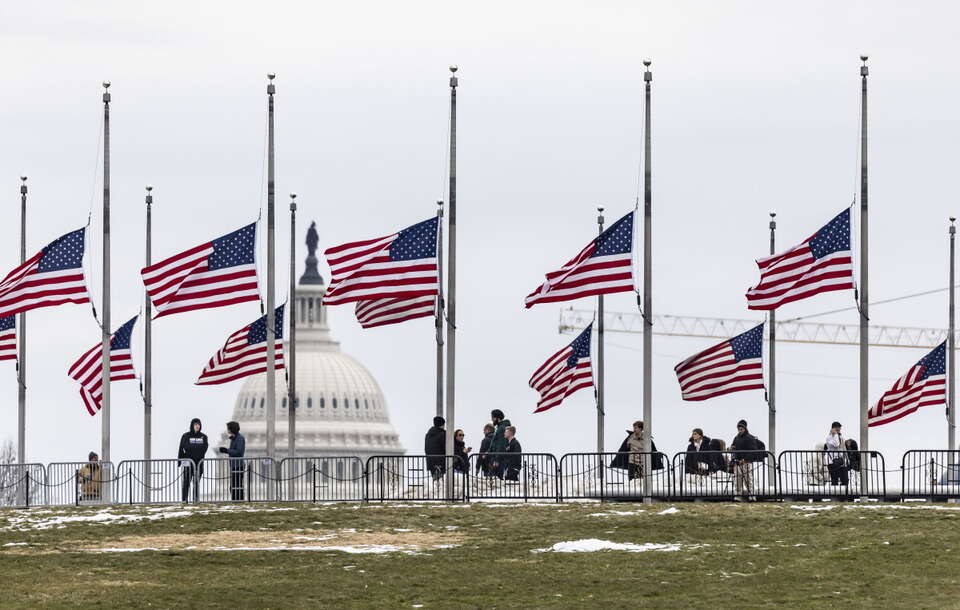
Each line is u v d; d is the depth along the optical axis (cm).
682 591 18412
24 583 19312
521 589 18638
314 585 19000
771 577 19075
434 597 18275
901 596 17862
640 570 19638
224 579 19475
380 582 19138
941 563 19738
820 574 19175
